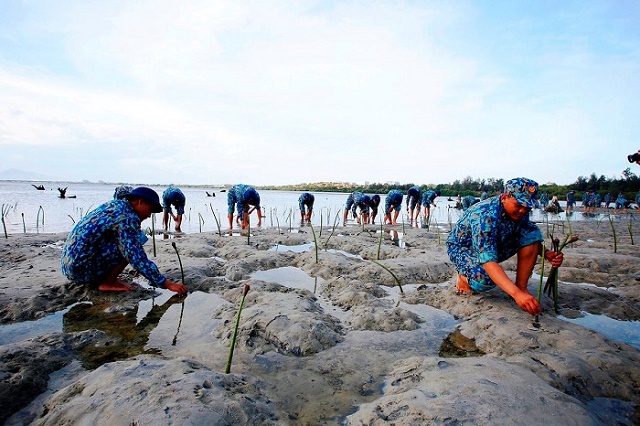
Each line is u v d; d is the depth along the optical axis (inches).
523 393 83.3
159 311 159.6
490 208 141.7
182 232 480.4
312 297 179.9
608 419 86.7
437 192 732.0
